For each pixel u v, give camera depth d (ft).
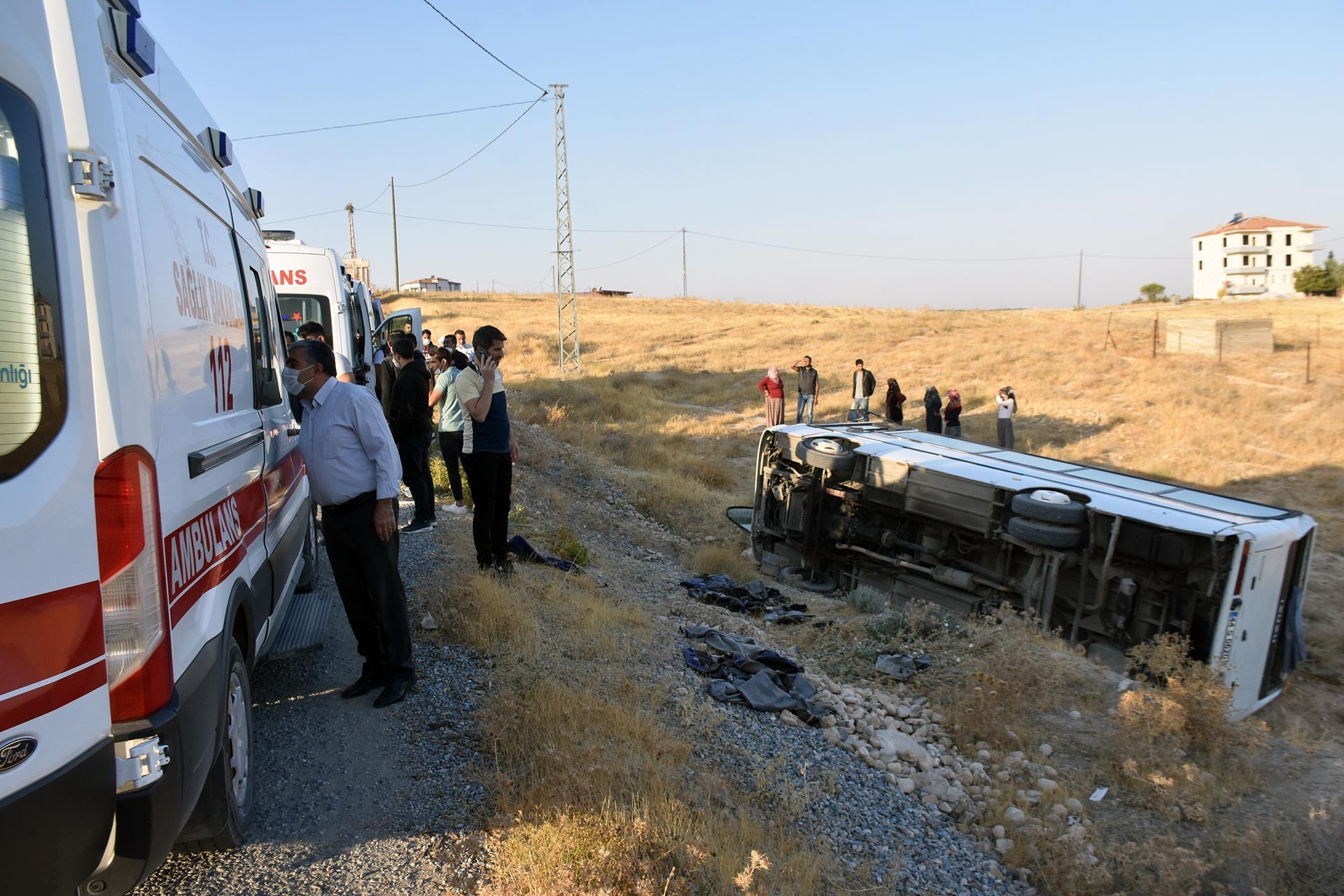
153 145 8.84
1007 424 64.08
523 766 13.10
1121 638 22.80
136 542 7.07
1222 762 17.51
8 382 6.20
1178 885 13.25
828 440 30.66
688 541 40.01
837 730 17.58
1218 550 21.21
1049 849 14.05
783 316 189.67
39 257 6.45
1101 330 130.21
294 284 34.91
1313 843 14.26
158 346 7.85
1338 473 58.03
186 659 8.02
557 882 10.28
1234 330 103.76
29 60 6.44
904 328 148.05
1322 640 32.19
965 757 17.46
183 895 9.64
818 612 27.43
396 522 14.57
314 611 16.60
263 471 12.78
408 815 11.72
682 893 10.79
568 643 18.79
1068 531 22.94
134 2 8.13
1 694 6.09
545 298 287.07
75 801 6.61
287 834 11.00
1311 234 327.47
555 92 113.60
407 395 24.91
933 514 26.53
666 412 83.51
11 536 6.12
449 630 18.02
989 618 22.85
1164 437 68.80
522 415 67.92
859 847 13.61
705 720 16.43
